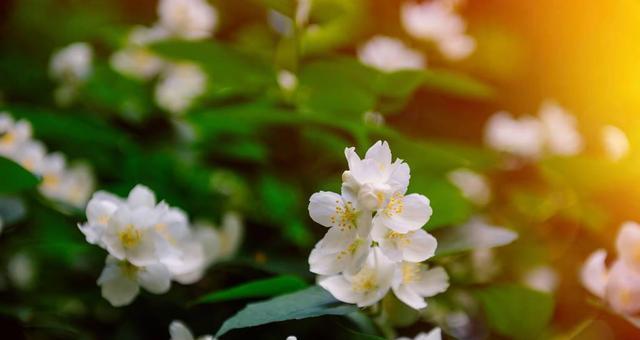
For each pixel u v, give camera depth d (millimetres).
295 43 727
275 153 742
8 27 1178
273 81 729
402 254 542
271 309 545
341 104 734
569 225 770
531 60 952
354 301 550
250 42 1038
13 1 1188
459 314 700
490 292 642
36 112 737
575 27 910
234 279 663
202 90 831
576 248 759
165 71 847
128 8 1197
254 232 728
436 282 574
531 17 948
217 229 717
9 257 715
